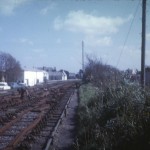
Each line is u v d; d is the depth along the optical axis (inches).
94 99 805.9
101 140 406.6
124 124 410.6
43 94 1726.1
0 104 1135.6
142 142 353.1
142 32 687.1
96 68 1790.1
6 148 445.4
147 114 401.7
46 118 749.9
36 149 454.0
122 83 761.6
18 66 3720.5
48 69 7421.3
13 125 660.7
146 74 1501.0
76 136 507.2
